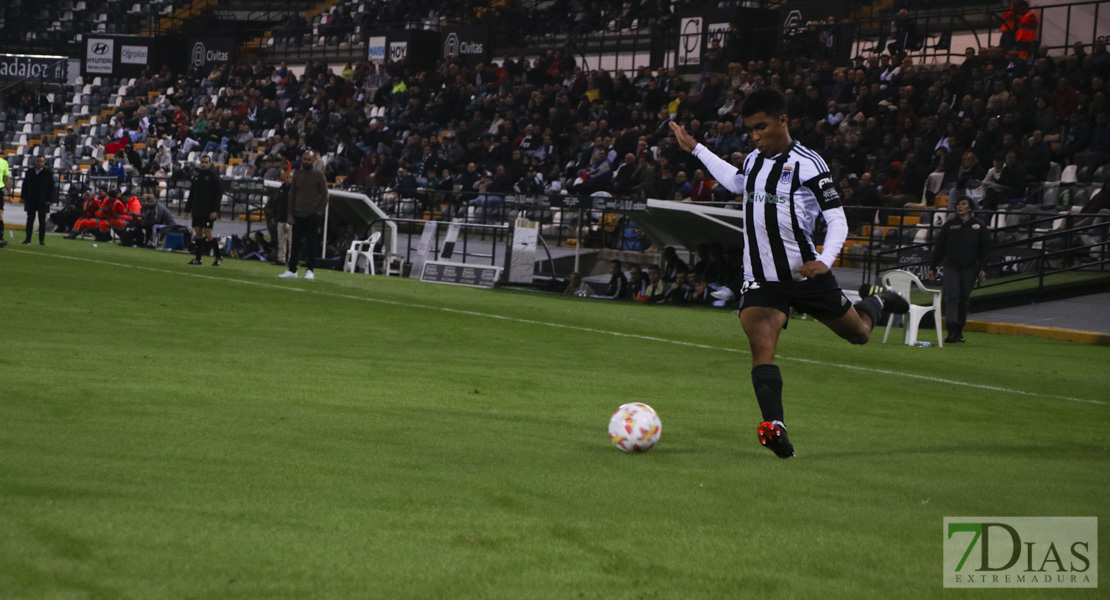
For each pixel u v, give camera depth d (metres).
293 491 8.48
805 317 34.25
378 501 8.32
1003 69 48.50
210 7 96.56
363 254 46.00
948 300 29.17
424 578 6.54
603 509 8.48
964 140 46.12
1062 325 33.03
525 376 17.23
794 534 7.98
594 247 50.16
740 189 11.73
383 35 77.44
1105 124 43.72
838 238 11.01
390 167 63.41
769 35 61.41
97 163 78.94
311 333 21.92
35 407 11.55
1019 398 18.11
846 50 58.66
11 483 8.19
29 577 6.19
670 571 6.93
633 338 25.19
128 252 47.16
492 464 10.02
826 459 11.23
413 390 14.93
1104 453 12.60
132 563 6.52
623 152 54.38
